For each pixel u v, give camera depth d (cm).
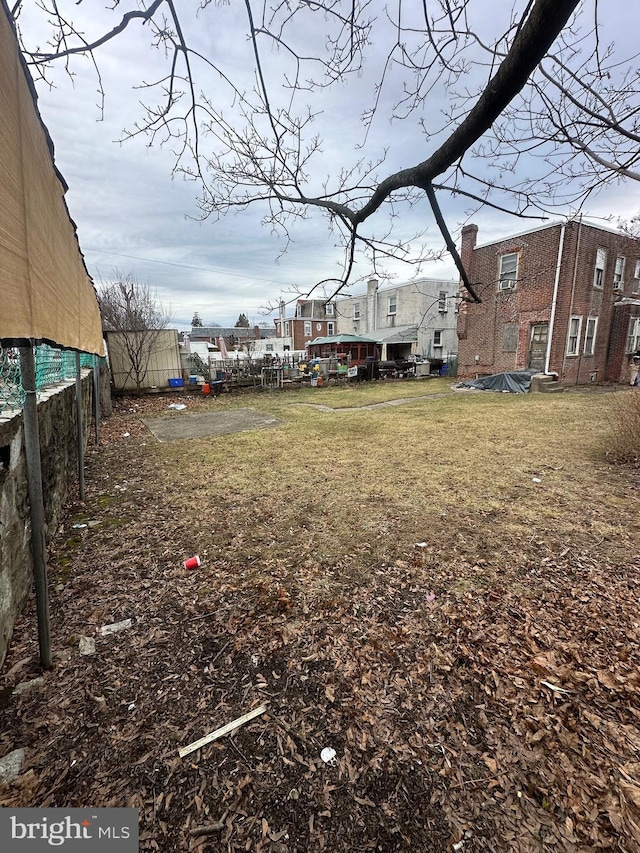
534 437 685
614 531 332
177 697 178
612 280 1466
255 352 2845
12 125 99
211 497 425
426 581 266
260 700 177
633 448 532
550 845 122
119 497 429
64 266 197
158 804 134
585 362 1441
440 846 122
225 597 252
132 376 1370
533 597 247
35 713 168
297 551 308
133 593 256
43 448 306
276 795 138
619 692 177
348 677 189
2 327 91
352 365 2020
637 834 124
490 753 151
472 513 372
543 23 100
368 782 142
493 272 1453
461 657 200
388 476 487
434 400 1216
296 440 700
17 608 222
